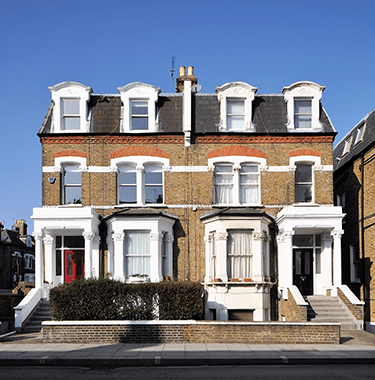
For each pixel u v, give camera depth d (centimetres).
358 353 1301
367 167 2041
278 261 2008
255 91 2130
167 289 1520
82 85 2098
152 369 1170
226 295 1848
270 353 1291
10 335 1630
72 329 1464
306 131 2084
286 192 2056
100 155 2064
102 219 1994
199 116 2131
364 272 2045
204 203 2042
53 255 2039
